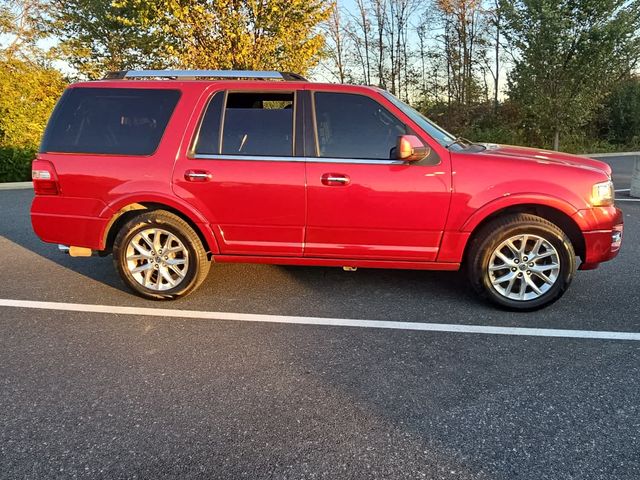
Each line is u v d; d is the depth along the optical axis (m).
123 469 2.19
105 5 20.19
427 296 4.34
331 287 4.59
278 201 3.96
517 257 3.89
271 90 4.02
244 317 3.90
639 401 2.69
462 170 3.80
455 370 3.05
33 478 2.13
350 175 3.86
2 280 4.84
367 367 3.09
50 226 4.23
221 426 2.49
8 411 2.63
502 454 2.27
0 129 16.28
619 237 3.94
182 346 3.40
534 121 20.98
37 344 3.43
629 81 23.06
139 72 4.25
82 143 4.14
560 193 3.73
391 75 26.05
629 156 20.09
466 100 24.84
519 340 3.45
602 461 2.22
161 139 4.05
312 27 13.46
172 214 4.12
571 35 18.02
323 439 2.38
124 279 4.25
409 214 3.87
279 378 2.96
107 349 3.35
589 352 3.26
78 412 2.62
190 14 12.02
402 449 2.31
